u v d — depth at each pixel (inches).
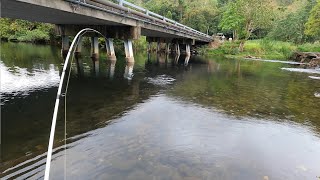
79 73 498.0
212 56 1359.5
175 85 432.5
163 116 252.5
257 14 1496.1
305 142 209.9
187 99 333.4
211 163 163.2
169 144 187.0
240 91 412.5
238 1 1566.2
